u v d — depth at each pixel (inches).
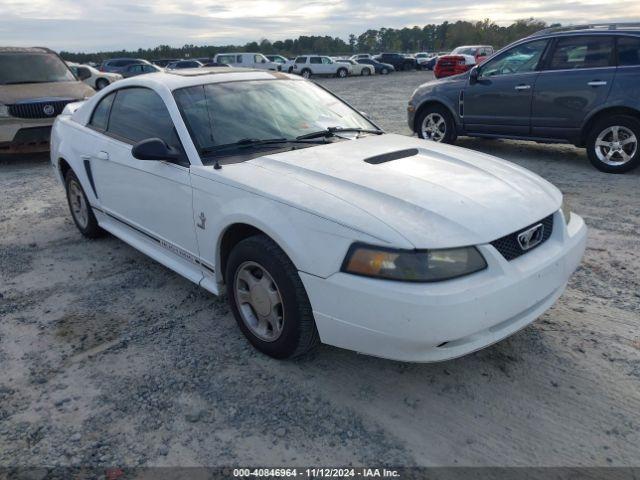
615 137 265.4
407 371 113.9
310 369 115.1
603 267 159.8
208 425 99.0
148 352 122.4
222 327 132.9
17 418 101.4
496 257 96.3
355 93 820.0
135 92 157.2
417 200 102.4
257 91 151.8
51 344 126.6
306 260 100.2
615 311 134.5
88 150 170.1
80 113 187.5
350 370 114.6
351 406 103.6
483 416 100.0
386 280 92.4
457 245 93.7
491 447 92.7
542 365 114.2
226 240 123.8
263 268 109.8
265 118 144.1
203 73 155.3
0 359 120.9
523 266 100.7
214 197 119.7
